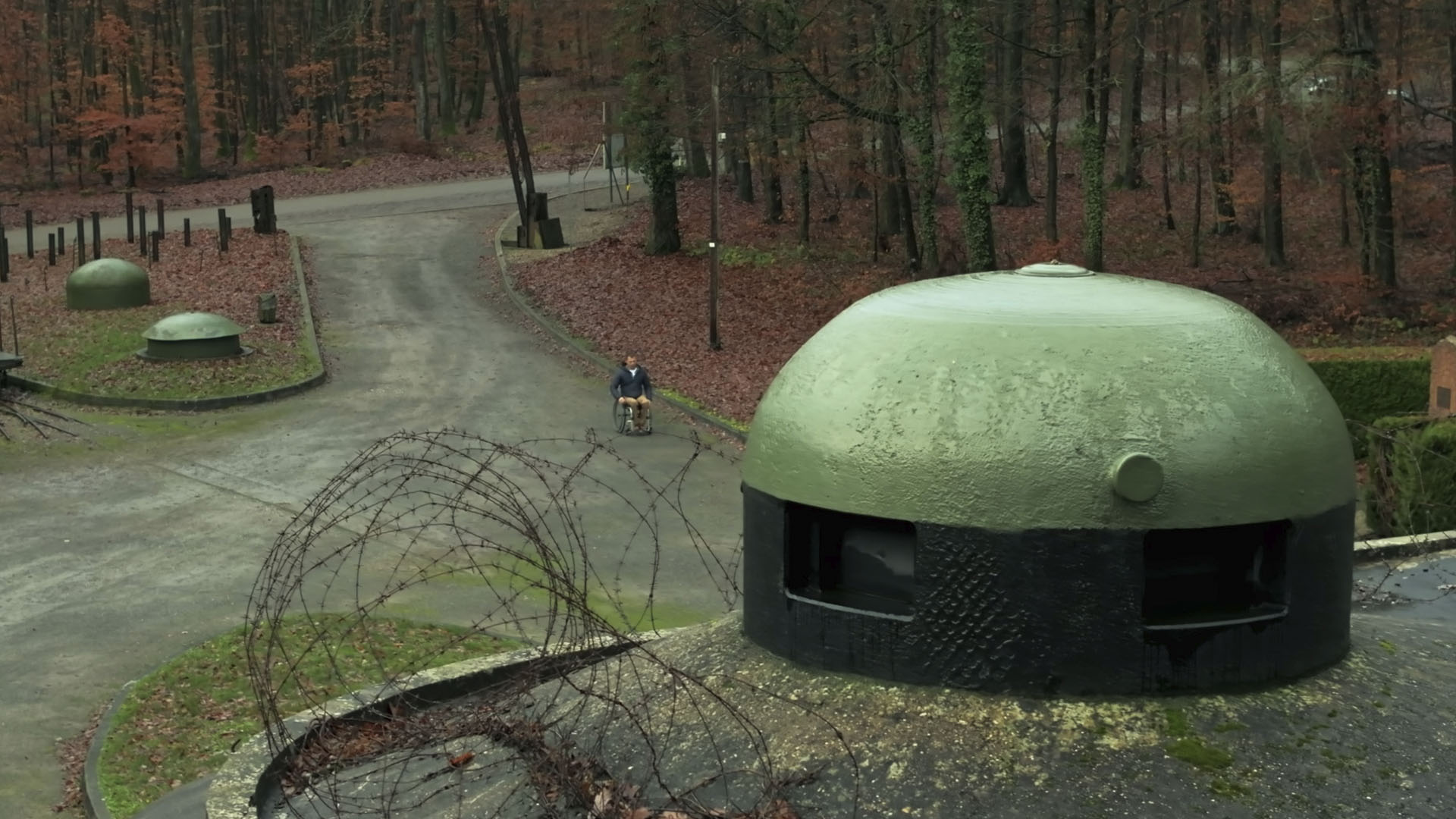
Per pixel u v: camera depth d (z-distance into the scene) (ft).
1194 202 138.21
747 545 24.20
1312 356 80.59
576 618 28.40
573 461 72.79
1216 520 20.65
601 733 22.11
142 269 114.01
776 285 117.19
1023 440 20.76
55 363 90.12
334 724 25.44
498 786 22.44
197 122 191.01
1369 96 96.94
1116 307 22.56
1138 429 20.65
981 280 24.75
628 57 124.26
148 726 38.19
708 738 21.99
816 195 155.02
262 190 140.87
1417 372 77.77
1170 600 21.48
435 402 85.97
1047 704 20.85
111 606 49.65
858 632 22.06
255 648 43.91
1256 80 94.43
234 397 84.07
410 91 236.02
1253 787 19.35
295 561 28.86
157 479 68.03
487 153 203.41
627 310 110.11
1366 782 19.57
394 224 154.10
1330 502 21.94
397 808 22.34
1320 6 99.66
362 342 102.83
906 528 21.85
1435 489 53.88
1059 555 20.58
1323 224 135.33
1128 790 19.34
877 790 19.97
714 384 90.38
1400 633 25.30
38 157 209.97
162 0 200.44
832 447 22.17
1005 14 112.27
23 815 34.30
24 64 191.21
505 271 125.80
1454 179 111.96
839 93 105.19
